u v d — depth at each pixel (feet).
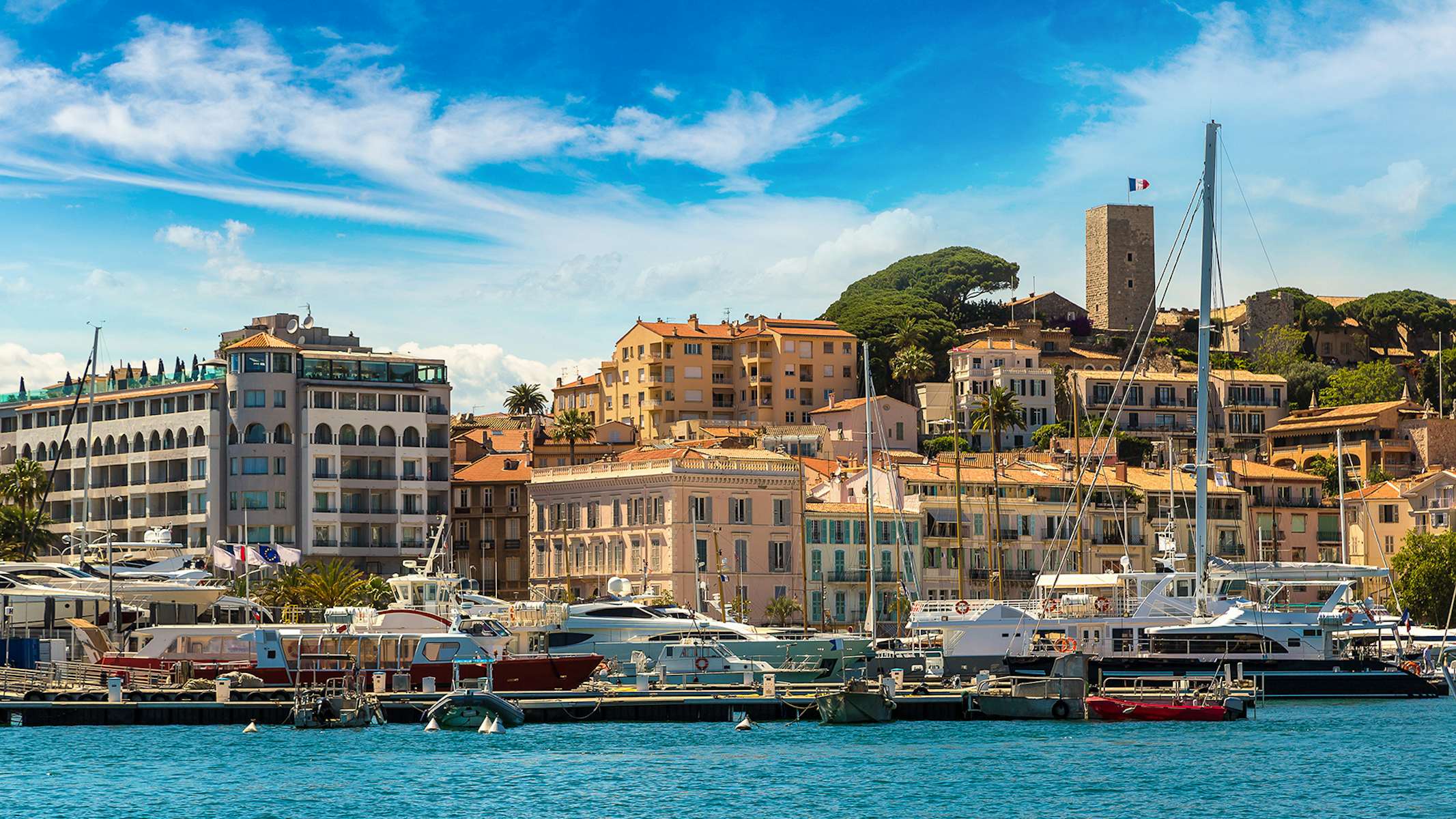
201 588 395.14
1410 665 371.15
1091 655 356.79
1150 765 278.26
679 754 289.12
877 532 580.30
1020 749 295.89
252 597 472.44
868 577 483.10
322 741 301.43
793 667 375.04
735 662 369.09
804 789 257.55
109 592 376.27
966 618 366.43
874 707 326.03
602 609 371.76
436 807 243.81
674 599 514.68
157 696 322.96
